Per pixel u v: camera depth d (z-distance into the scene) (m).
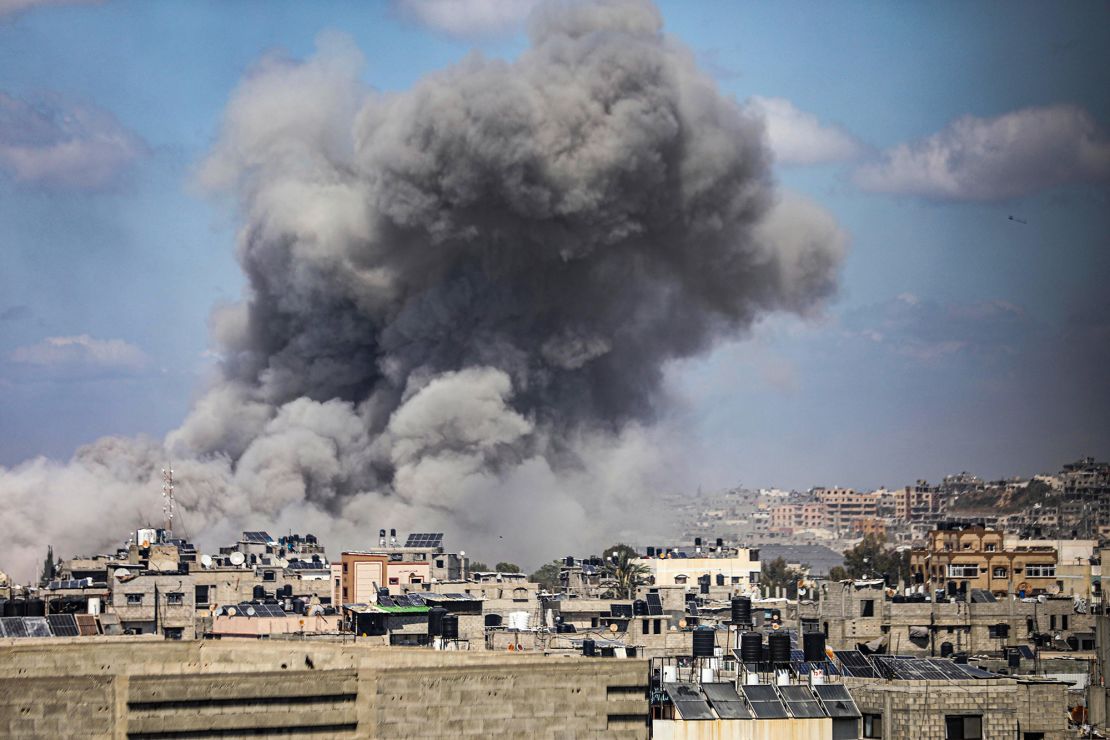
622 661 185.50
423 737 178.25
